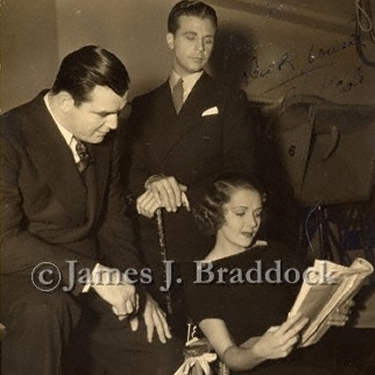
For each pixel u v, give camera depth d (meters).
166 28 2.07
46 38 1.94
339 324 1.92
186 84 2.08
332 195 2.21
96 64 1.71
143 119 2.05
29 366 1.69
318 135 2.21
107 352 1.84
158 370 1.85
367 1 2.27
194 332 1.93
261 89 2.18
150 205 1.98
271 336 1.81
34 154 1.74
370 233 2.25
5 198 1.71
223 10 2.13
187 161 2.05
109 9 2.01
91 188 1.81
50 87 1.93
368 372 2.01
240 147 2.10
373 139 2.22
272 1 2.19
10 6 1.89
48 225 1.78
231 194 1.98
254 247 2.00
